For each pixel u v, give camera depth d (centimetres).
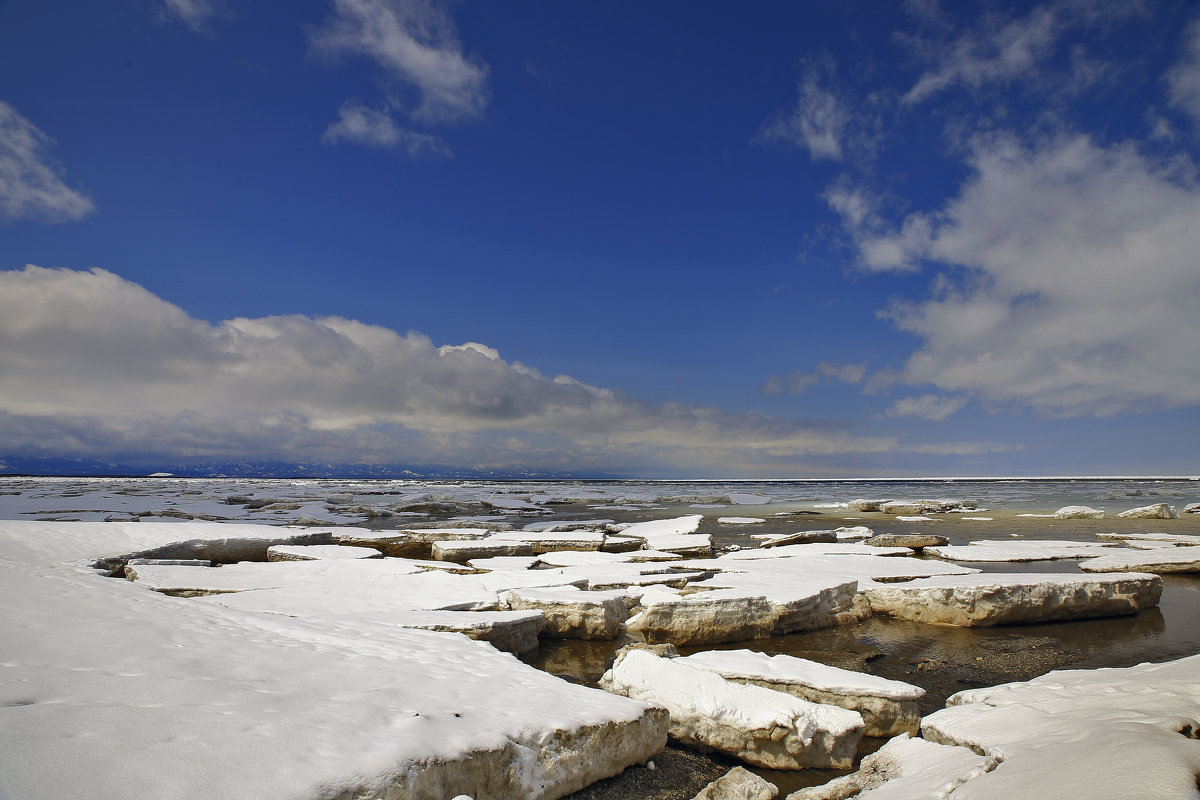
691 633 1093
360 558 1612
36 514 2600
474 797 446
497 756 470
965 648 1067
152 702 452
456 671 646
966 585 1213
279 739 416
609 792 549
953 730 542
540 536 2150
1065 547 1956
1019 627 1198
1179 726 415
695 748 656
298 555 1738
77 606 751
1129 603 1270
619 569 1495
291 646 677
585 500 4875
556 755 517
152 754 373
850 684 713
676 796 554
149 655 572
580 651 1020
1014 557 1795
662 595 1171
